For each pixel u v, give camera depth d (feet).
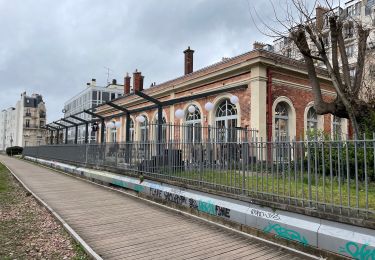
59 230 23.48
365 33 33.45
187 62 76.28
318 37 29.43
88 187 46.03
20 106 274.16
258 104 49.80
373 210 16.61
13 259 17.60
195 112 64.44
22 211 29.91
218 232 23.25
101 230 23.61
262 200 22.29
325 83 62.28
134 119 87.92
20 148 196.75
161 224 25.39
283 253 19.04
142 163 39.06
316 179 19.60
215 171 27.61
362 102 30.50
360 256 16.25
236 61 54.13
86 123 77.56
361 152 19.12
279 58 51.93
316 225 18.70
